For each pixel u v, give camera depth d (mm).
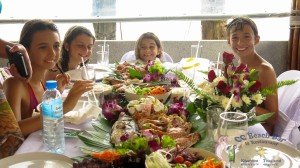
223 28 3654
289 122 1747
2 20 3623
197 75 2289
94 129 1358
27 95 1626
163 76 2012
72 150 1194
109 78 2137
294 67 3424
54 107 1192
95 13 3656
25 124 1381
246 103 1269
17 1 3604
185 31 3799
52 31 1652
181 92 1728
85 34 2574
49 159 1085
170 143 1070
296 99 1795
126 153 1001
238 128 1131
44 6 3633
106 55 2848
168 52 3580
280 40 3504
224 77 1318
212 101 1320
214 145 1175
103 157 978
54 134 1197
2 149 1291
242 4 3570
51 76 2186
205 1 3588
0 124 1289
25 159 1084
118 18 3623
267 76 1974
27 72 1444
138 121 1341
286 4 3490
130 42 3562
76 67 2605
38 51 1628
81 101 1678
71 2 3621
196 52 2820
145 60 2826
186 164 975
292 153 1105
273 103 1780
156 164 917
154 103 1417
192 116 1439
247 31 2031
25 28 1662
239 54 2072
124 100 1714
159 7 3643
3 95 1316
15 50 1407
